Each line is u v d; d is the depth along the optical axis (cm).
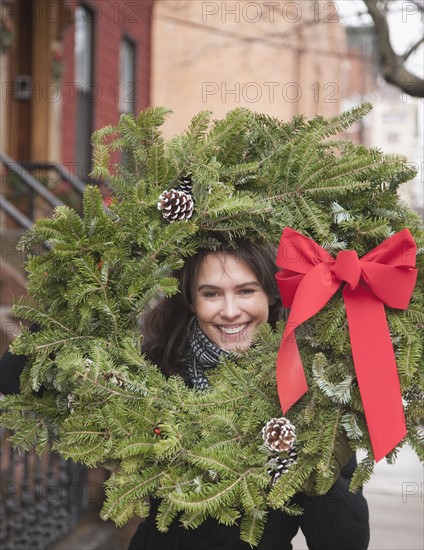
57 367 225
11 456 460
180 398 216
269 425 205
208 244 233
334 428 206
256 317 239
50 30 994
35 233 229
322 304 208
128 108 1370
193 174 231
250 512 205
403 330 209
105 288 223
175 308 258
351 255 208
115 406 215
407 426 211
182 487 207
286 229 217
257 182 231
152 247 224
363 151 230
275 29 1600
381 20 709
